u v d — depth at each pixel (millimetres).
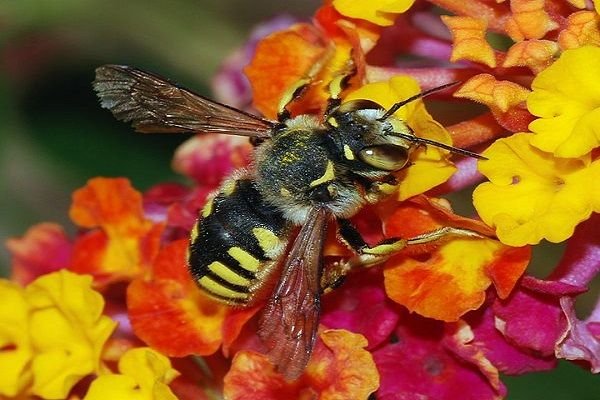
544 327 171
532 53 168
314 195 174
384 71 176
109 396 176
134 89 179
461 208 180
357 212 175
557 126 167
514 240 167
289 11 214
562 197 167
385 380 174
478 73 174
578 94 167
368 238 176
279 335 170
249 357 174
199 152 188
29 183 216
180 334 177
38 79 215
